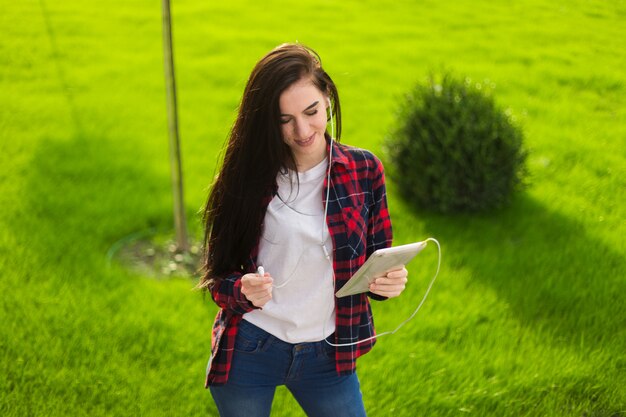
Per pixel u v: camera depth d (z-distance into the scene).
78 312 4.45
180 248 5.35
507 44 10.82
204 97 8.58
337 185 2.49
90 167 6.51
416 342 4.29
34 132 7.33
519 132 5.95
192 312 4.55
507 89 8.95
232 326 2.58
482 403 3.80
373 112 8.18
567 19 12.12
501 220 5.80
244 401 2.64
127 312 4.49
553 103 8.55
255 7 12.55
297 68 2.29
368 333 2.69
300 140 2.35
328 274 2.52
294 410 3.70
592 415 3.73
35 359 4.00
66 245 5.23
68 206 5.78
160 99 8.54
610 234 5.50
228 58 10.02
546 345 4.23
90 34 10.78
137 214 5.73
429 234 5.61
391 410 3.70
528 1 13.18
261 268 2.35
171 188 6.23
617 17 12.28
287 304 2.53
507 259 5.17
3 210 5.67
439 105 5.84
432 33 11.30
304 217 2.47
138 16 11.78
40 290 4.66
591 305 4.59
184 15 11.97
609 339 4.29
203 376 3.95
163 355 4.12
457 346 4.26
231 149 2.43
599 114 8.29
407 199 6.08
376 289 2.48
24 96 8.37
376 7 12.73
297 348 2.56
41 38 10.45
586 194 6.26
